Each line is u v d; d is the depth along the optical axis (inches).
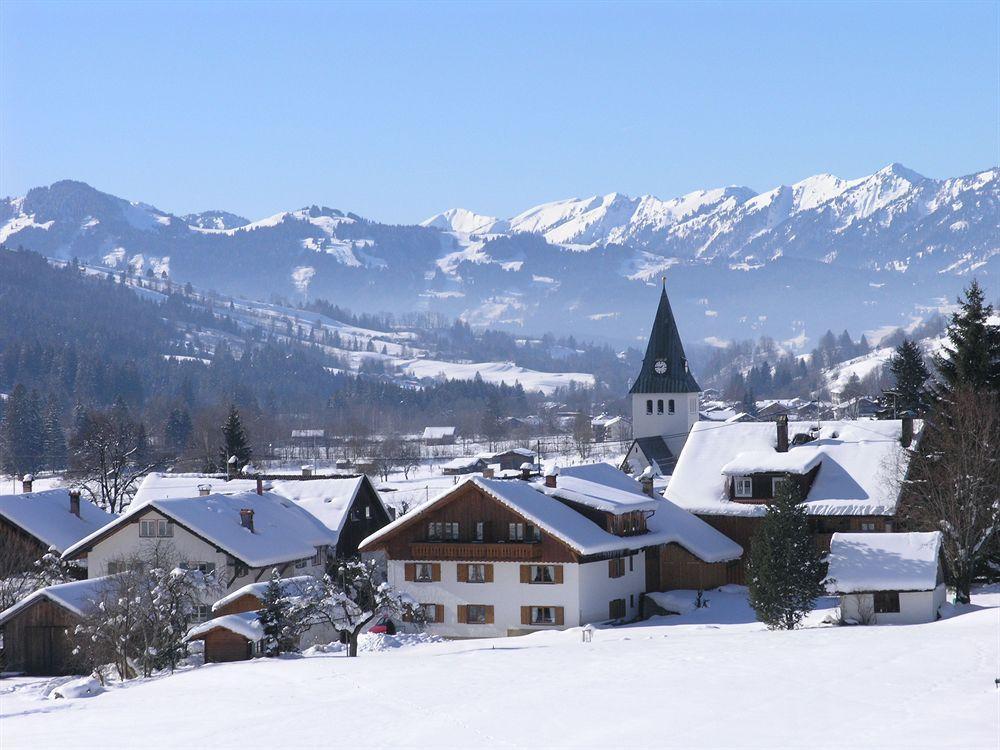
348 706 1911.9
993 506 3142.2
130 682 2568.9
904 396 5462.6
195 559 3314.5
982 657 2064.5
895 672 1947.6
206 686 2268.7
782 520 2812.5
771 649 2292.1
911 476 3590.1
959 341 3629.4
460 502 3336.6
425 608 3277.6
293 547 3494.1
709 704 1760.6
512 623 3248.0
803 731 1562.5
